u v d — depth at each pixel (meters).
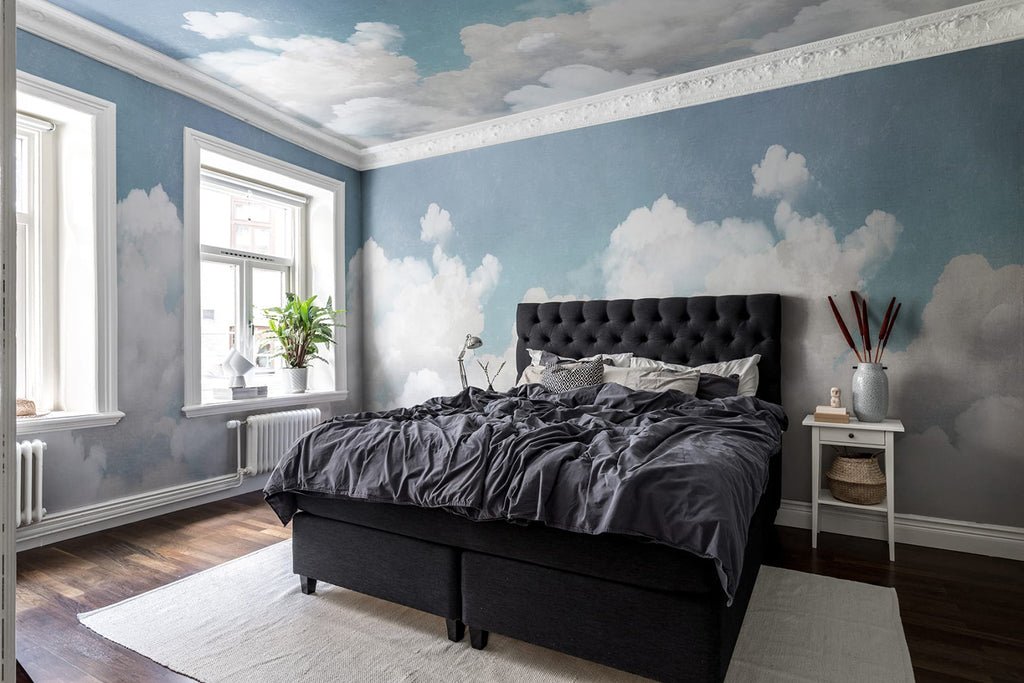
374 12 2.99
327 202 5.00
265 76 3.72
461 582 2.08
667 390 3.12
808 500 3.49
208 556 2.96
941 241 3.16
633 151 4.02
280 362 4.95
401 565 2.20
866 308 3.32
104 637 2.17
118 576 2.71
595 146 4.15
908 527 3.22
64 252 3.39
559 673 1.93
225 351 4.57
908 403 3.23
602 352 4.02
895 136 3.27
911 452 3.23
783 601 2.46
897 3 2.96
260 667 1.97
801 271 3.51
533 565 1.92
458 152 4.72
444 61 3.53
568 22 3.09
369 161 5.16
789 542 3.22
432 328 4.88
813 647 2.08
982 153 3.08
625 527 1.67
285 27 3.14
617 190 4.07
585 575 1.83
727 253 3.71
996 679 1.90
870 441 3.01
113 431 3.38
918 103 3.21
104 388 3.31
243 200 4.68
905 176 3.24
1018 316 3.00
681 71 3.71
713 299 3.67
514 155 4.48
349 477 2.29
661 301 3.83
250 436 4.14
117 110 3.38
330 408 4.94
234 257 4.57
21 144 3.31
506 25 3.12
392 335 5.08
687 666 1.66
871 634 2.17
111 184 3.34
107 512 3.33
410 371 4.99
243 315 4.64
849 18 3.11
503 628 1.97
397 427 2.48
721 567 1.54
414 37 3.24
